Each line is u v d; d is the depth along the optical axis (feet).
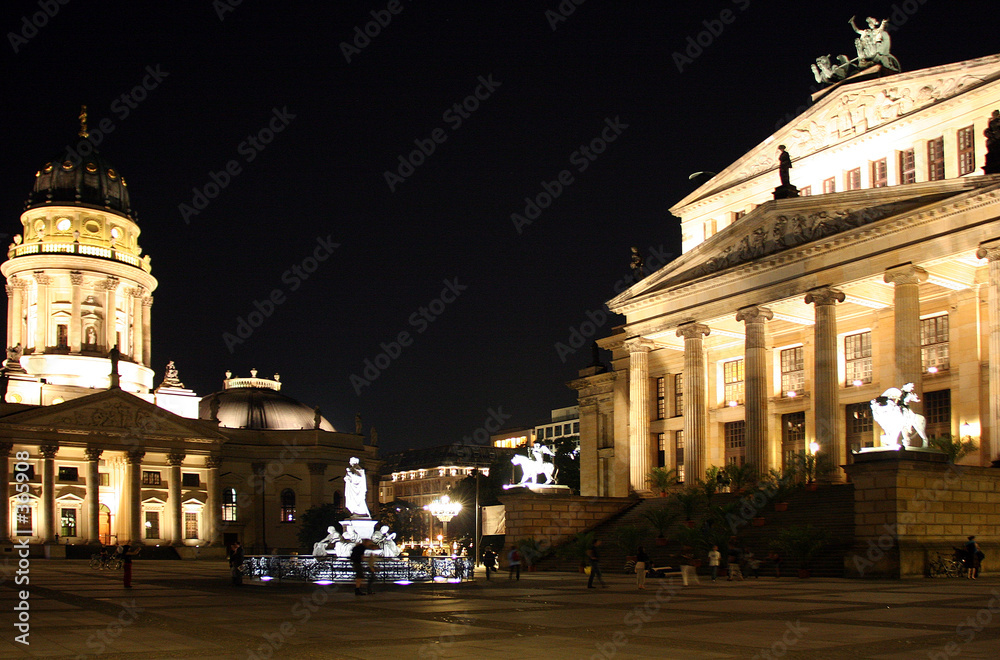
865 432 219.82
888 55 221.05
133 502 376.48
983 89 191.11
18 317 413.39
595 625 84.53
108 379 412.77
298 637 76.38
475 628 82.48
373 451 475.72
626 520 218.18
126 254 437.99
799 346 239.91
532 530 212.84
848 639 73.10
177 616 95.20
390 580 145.59
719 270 226.58
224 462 424.87
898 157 208.23
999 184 169.07
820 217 204.03
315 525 401.70
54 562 303.48
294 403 480.64
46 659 64.64
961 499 151.74
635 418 247.70
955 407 196.03
